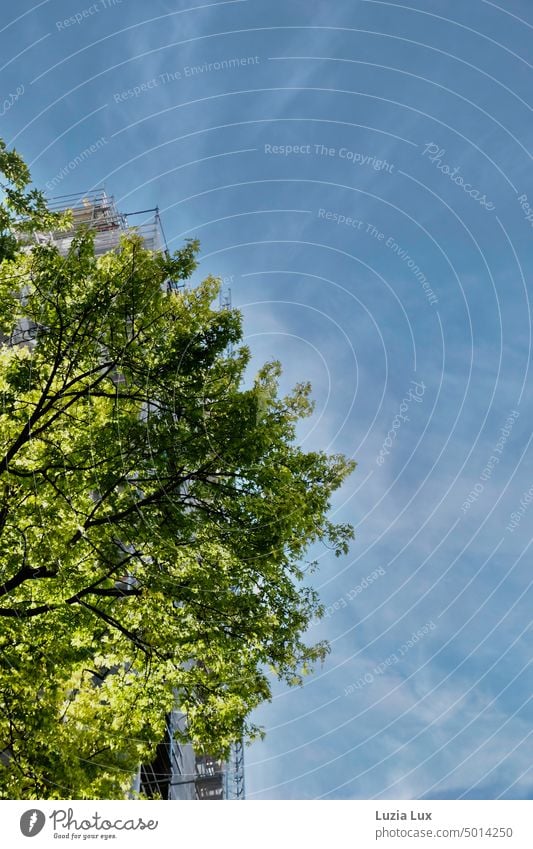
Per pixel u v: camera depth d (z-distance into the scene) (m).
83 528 11.77
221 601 11.87
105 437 12.62
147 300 12.91
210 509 12.73
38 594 12.09
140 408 13.39
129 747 12.70
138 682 12.23
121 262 13.46
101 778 12.37
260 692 12.26
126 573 12.28
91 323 12.55
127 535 11.97
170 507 12.30
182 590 11.60
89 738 12.72
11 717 10.84
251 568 12.36
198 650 11.82
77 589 11.81
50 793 10.90
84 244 12.89
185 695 12.22
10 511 11.44
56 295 12.57
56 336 12.52
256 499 12.59
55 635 11.16
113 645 12.66
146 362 12.80
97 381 12.59
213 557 11.99
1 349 13.31
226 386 13.32
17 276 12.88
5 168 12.58
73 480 12.62
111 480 12.11
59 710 12.86
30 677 10.76
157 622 11.79
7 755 10.98
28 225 12.87
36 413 12.04
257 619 12.10
